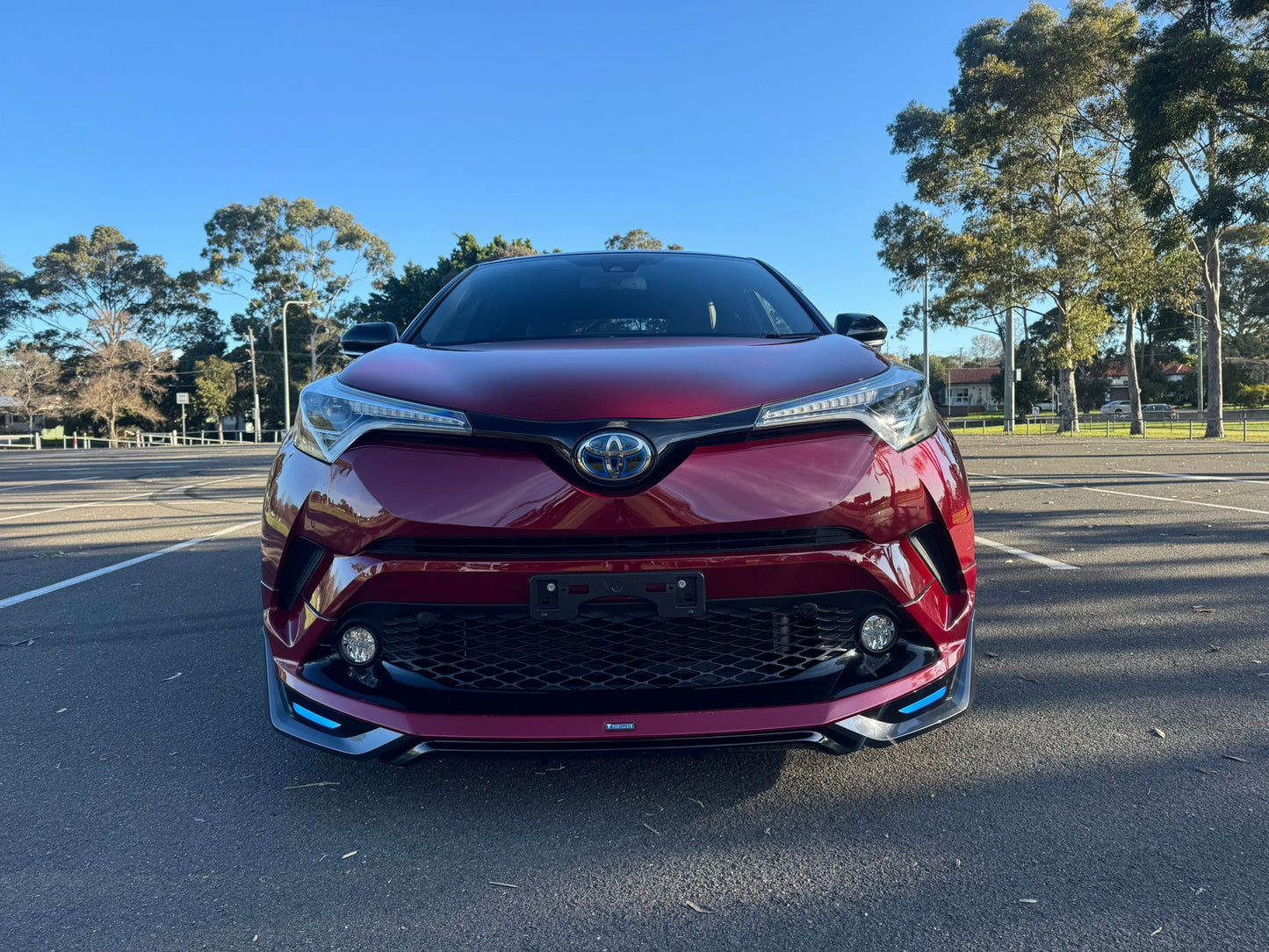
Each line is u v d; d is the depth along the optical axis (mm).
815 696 1899
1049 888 1672
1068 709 2633
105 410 54531
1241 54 17641
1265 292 68625
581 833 1930
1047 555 5230
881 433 2004
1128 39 21750
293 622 1991
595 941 1534
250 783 2211
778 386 2031
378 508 1863
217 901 1677
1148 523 6551
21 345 57156
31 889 1725
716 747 1849
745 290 3146
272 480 2123
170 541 6246
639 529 1827
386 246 60250
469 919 1610
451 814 2027
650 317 2893
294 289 58844
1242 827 1892
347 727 1916
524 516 1827
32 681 3039
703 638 1911
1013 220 27250
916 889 1680
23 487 11758
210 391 60719
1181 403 74562
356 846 1887
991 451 17641
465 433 1906
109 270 57625
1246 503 7777
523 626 1900
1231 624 3584
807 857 1808
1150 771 2184
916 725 1950
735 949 1504
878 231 32312
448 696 1912
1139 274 25094
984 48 30219
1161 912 1581
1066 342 27719
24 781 2234
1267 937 1501
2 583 4723
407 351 2482
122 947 1531
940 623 2004
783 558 1854
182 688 2961
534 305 3000
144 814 2045
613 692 1890
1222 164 17828
